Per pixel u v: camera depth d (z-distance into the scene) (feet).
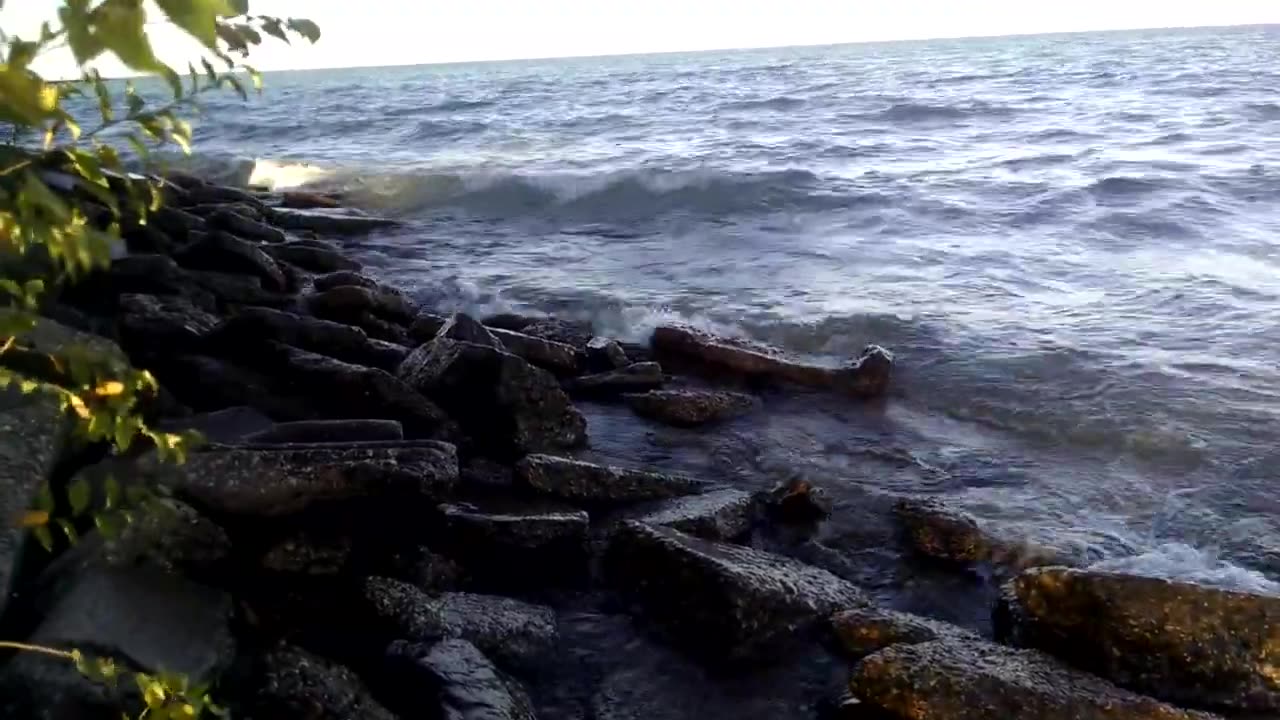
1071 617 15.49
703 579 16.49
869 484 23.07
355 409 22.65
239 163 79.56
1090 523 21.02
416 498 16.87
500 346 27.53
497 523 18.02
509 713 13.37
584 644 16.48
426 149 94.12
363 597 15.25
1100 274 40.37
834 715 14.79
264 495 15.62
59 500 14.66
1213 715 13.70
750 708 15.10
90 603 12.73
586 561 18.56
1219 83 114.93
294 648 13.42
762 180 60.34
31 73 3.96
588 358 30.73
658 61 390.63
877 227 51.24
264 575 15.33
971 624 17.70
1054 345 31.22
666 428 26.50
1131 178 57.62
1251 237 45.39
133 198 5.55
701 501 20.54
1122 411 26.30
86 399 5.96
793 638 16.46
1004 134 84.12
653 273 43.91
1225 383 27.76
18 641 12.22
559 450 23.98
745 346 31.17
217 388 23.02
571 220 57.88
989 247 45.96
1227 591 15.20
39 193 4.65
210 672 12.71
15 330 5.13
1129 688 14.92
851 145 80.53
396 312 32.94
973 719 13.61
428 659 13.87
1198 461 23.57
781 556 18.57
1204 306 34.96
